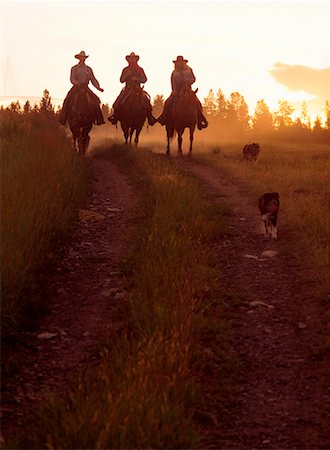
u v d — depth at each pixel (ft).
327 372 22.67
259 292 30.40
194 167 69.36
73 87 71.10
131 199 49.03
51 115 91.40
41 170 44.65
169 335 23.47
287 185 54.44
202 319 25.67
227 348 24.35
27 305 27.58
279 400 20.97
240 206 48.42
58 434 17.38
